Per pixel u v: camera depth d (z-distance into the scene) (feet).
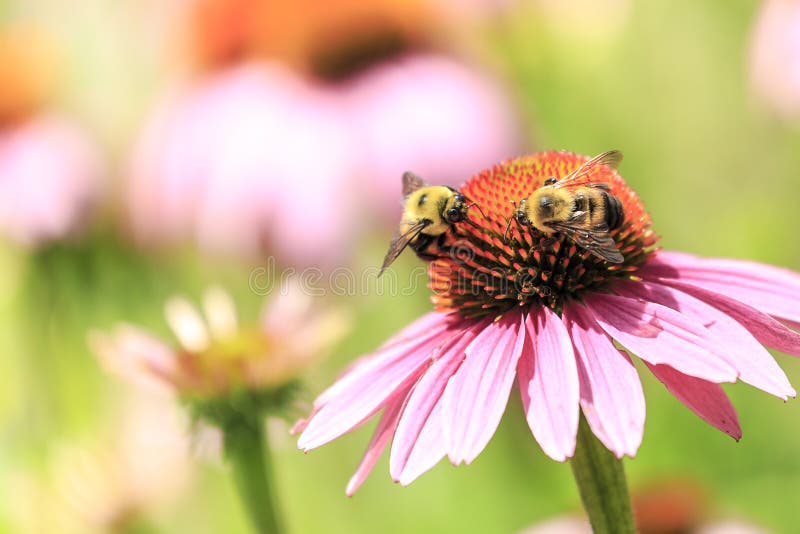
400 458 1.21
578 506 1.71
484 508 1.77
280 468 1.79
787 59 1.82
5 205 1.88
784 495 1.76
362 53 1.77
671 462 1.79
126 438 1.73
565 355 1.22
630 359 1.22
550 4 1.85
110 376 1.80
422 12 1.78
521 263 1.28
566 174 1.30
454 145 1.72
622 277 1.28
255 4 1.79
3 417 1.82
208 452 1.46
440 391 1.24
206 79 1.80
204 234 1.74
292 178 1.71
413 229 1.30
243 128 1.74
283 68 1.77
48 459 1.75
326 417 1.25
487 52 1.83
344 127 1.73
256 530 1.46
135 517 1.71
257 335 1.48
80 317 1.85
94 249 1.85
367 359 1.30
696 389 1.24
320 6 1.77
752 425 1.80
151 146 1.80
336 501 1.80
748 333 1.22
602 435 1.19
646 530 1.67
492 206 1.29
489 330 1.27
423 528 1.78
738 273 1.28
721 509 1.73
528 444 1.77
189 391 1.44
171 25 1.83
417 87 1.75
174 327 1.50
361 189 1.71
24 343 1.86
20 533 1.71
